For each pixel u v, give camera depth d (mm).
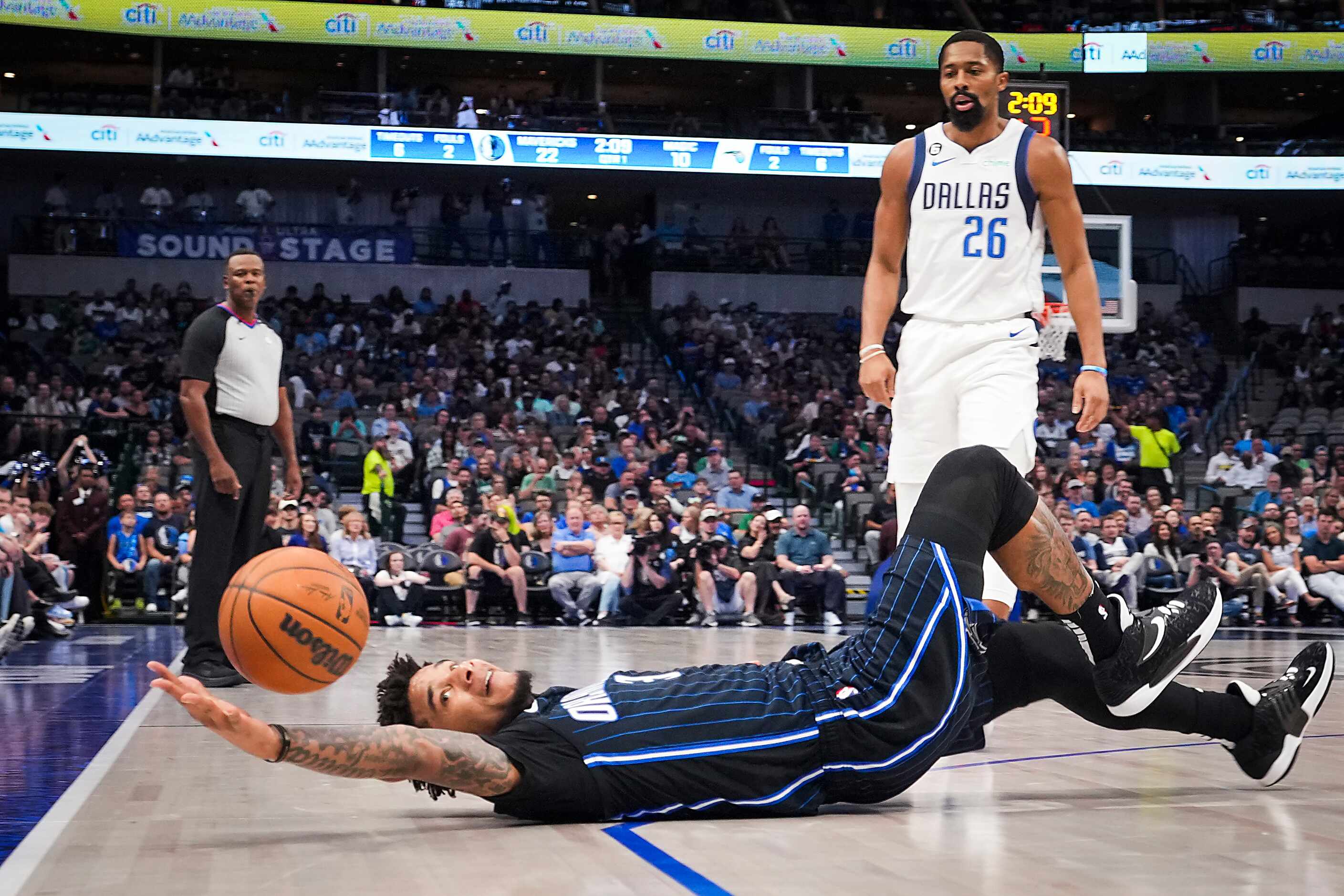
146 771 3043
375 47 24297
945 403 3918
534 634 10734
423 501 16297
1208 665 6852
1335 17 26391
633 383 22516
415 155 23266
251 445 5531
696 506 13289
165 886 1844
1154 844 2150
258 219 24672
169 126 22484
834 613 13250
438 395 19609
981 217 3889
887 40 25406
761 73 28188
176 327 22297
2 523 10055
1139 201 26828
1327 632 12062
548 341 23078
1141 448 17750
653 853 2086
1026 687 2736
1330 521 13969
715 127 24844
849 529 16062
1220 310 27062
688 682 2492
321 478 15500
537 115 25000
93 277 23078
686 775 2377
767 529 13461
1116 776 3010
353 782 2906
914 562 2559
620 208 28953
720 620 13016
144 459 15539
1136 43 25469
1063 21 27047
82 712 4285
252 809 2564
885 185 4039
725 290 25453
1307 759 3301
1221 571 13695
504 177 26031
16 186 25031
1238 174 24953
